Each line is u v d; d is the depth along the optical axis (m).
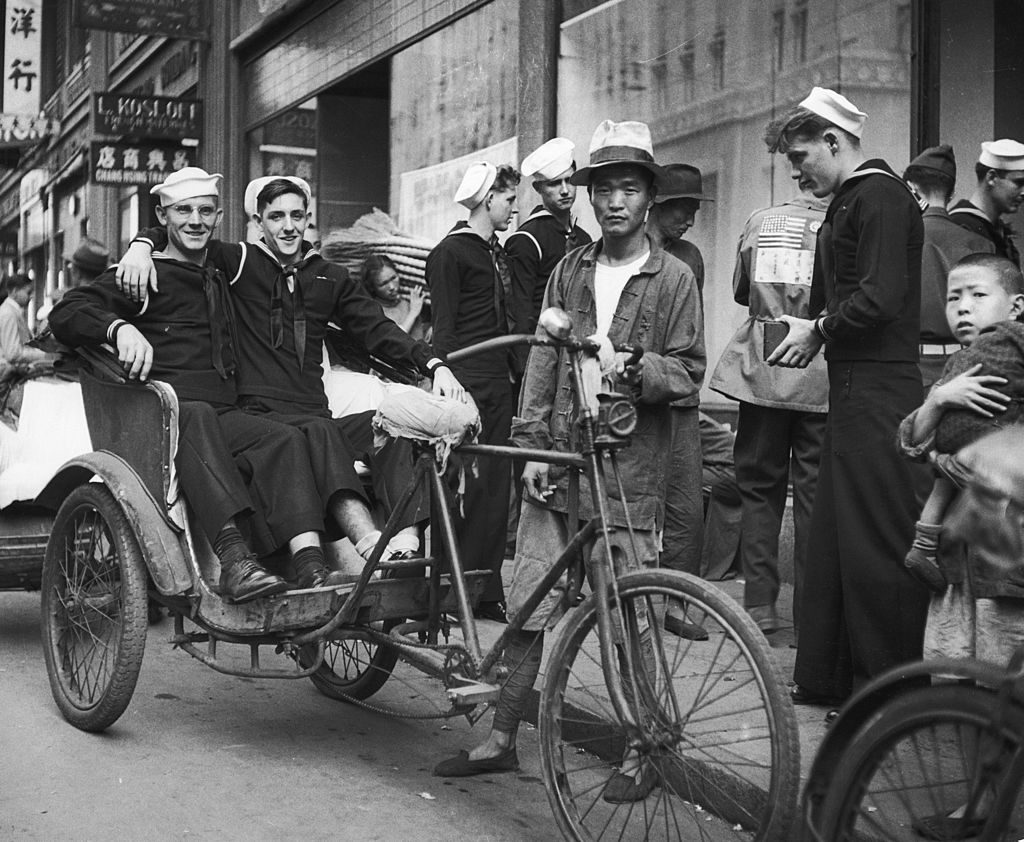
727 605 3.21
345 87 12.26
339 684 5.23
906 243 4.23
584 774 4.23
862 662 4.34
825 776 2.94
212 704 5.21
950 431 3.56
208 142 15.26
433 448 4.10
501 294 6.38
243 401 4.98
